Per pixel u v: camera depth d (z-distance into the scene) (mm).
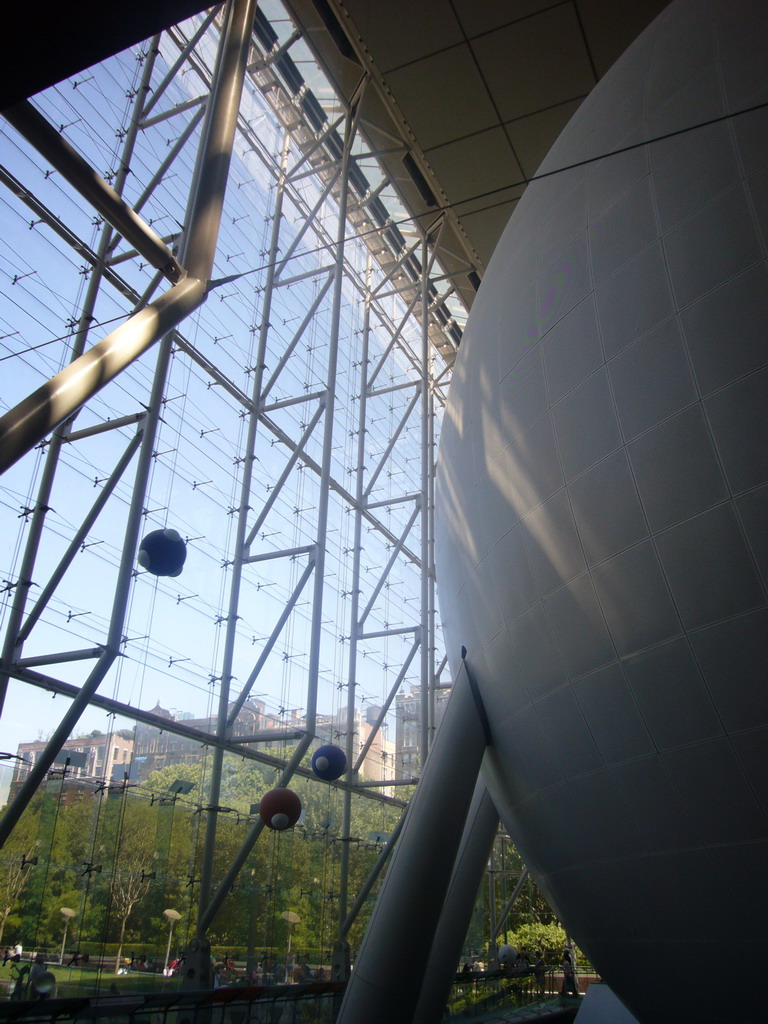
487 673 12891
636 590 9523
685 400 9195
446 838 12945
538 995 31219
